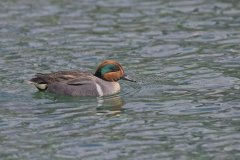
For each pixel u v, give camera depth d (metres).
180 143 15.84
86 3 28.09
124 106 18.52
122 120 17.42
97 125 17.09
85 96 19.38
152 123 17.14
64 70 21.25
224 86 19.69
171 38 24.17
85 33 24.77
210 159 14.98
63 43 23.80
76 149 15.61
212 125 16.86
